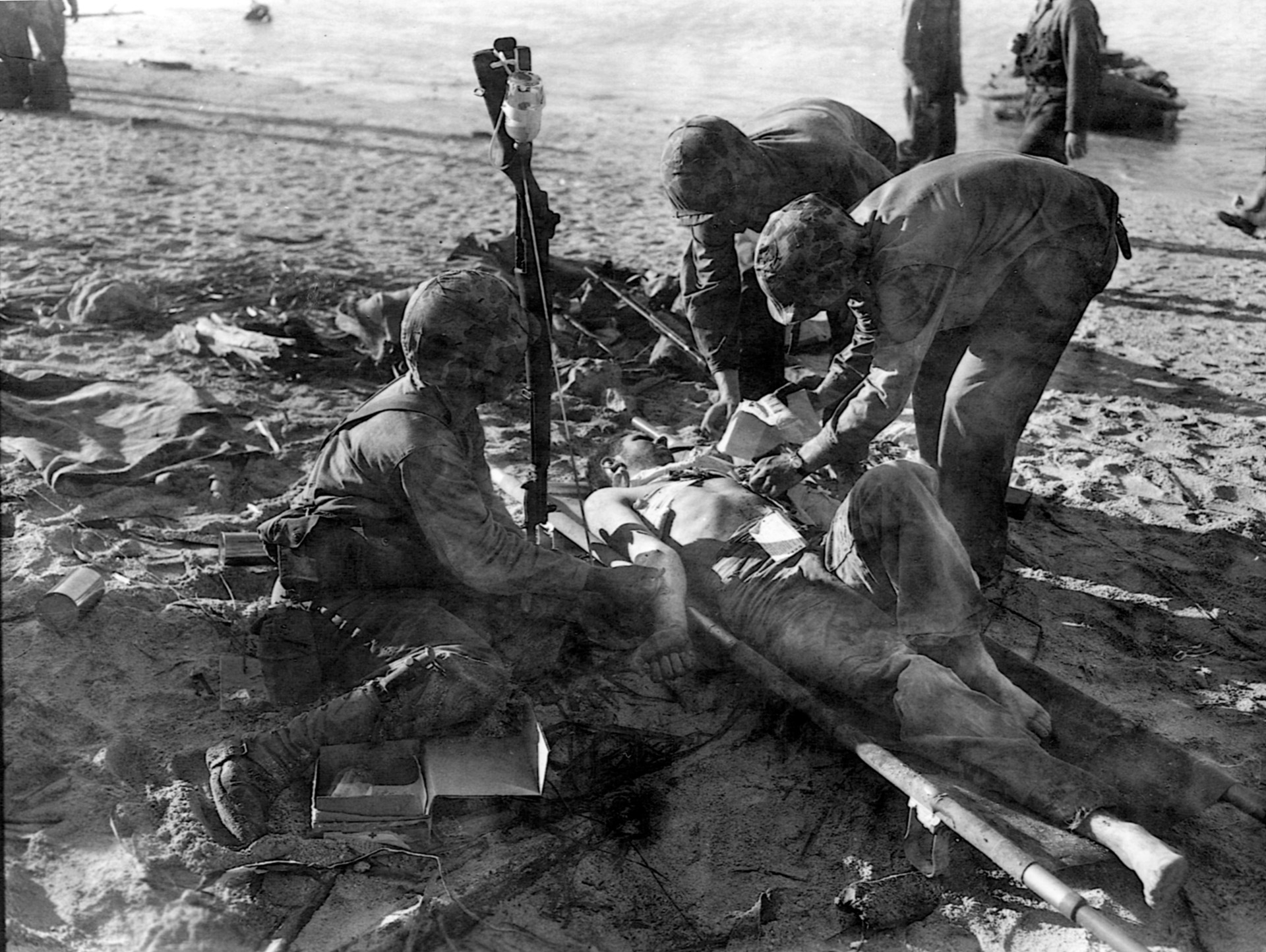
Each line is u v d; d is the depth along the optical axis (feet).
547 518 13.64
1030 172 12.38
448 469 11.14
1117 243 13.42
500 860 10.20
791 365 19.86
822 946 9.50
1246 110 34.55
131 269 24.89
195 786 10.78
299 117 41.81
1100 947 9.43
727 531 12.53
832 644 11.18
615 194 32.78
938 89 26.43
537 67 49.80
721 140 14.35
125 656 12.36
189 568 13.97
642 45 52.49
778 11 56.03
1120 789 10.41
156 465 16.16
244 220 29.09
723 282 16.22
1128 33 41.50
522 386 19.79
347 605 11.43
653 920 9.74
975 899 9.88
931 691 10.54
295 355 19.98
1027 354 13.11
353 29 59.21
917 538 11.01
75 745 11.12
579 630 12.78
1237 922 9.69
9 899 9.37
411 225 29.19
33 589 13.05
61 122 38.52
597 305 22.39
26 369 19.10
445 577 11.60
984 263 12.37
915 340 12.05
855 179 14.78
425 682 10.57
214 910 9.49
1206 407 20.66
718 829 10.65
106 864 9.85
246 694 11.91
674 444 15.70
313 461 16.78
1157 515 16.63
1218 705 12.50
